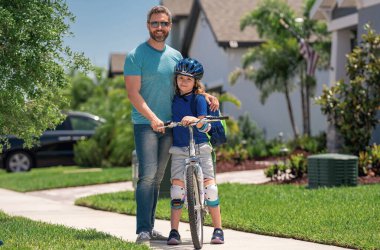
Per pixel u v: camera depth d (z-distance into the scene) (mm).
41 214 11500
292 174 15305
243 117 26703
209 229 8961
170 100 8102
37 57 8383
